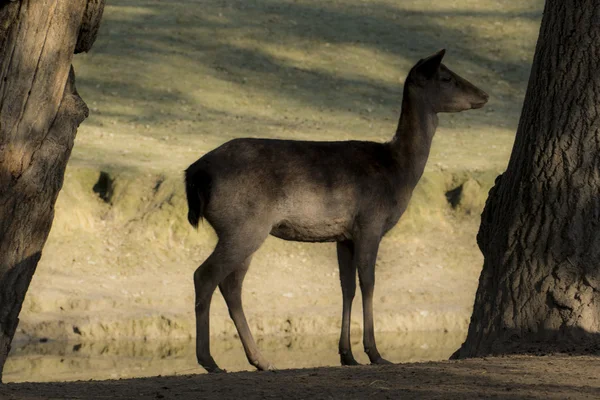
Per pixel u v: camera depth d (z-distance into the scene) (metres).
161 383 23.83
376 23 91.12
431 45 87.44
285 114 73.44
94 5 28.80
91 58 79.50
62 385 23.77
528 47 88.12
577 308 27.78
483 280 30.08
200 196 32.66
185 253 55.69
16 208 27.64
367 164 34.09
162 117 71.19
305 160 33.22
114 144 64.56
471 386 22.02
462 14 94.00
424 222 59.22
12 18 27.64
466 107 35.81
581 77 28.47
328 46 85.81
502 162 63.91
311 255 56.62
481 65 84.69
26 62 27.61
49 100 28.06
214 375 25.39
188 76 78.38
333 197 33.22
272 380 23.73
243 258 32.28
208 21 88.56
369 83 80.38
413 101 35.31
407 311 50.12
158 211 56.78
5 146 27.48
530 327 28.30
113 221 57.00
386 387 22.20
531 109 29.52
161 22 87.38
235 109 73.81
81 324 47.16
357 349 46.09
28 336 46.38
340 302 51.69
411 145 35.09
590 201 28.12
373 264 33.94
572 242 28.12
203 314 31.77
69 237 55.34
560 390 21.41
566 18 28.81
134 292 51.12
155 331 47.75
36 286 49.94
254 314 48.72
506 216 29.62
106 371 40.56
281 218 33.00
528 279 28.55
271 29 88.00
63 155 28.47
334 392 21.77
